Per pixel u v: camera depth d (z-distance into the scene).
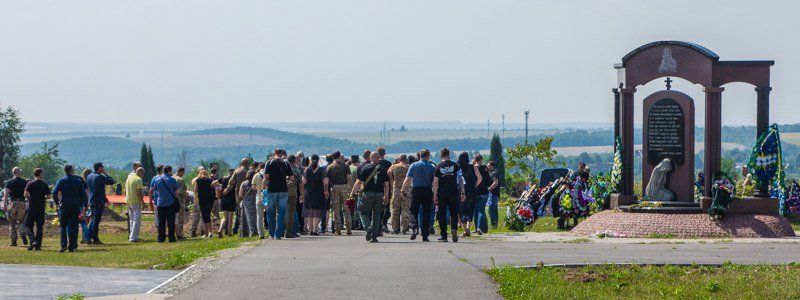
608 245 34.81
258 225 41.12
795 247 33.59
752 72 41.97
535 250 32.56
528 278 24.52
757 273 26.39
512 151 72.94
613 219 40.72
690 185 42.94
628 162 43.53
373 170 37.97
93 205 43.41
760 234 39.34
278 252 31.98
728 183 40.59
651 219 40.09
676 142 43.16
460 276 25.08
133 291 23.22
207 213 46.53
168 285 24.02
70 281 25.34
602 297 22.72
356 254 31.05
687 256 30.33
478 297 21.72
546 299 21.89
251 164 46.56
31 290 23.56
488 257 29.94
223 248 34.47
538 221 52.19
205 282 24.02
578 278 25.75
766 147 41.44
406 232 44.53
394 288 22.97
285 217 40.81
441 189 37.12
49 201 83.81
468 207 41.09
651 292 23.97
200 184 46.41
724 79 42.00
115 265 29.98
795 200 50.62
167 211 44.00
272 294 22.02
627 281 25.42
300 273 25.73
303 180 42.56
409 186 43.69
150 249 38.25
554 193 47.75
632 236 39.53
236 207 46.78
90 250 39.09
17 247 42.38
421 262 28.42
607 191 46.03
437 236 41.84
